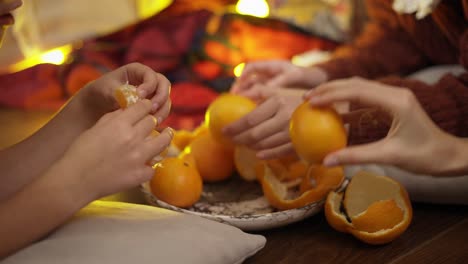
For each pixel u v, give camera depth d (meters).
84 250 0.72
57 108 1.69
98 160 0.72
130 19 2.17
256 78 1.14
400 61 1.30
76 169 0.72
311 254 0.84
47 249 0.73
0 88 1.77
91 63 1.74
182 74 1.69
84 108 0.87
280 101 0.88
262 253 0.84
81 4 2.17
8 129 1.52
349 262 0.82
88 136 0.73
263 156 0.88
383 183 0.87
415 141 0.74
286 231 0.89
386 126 0.95
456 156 0.75
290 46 1.80
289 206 0.88
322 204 0.88
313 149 0.79
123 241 0.74
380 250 0.84
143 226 0.77
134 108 0.75
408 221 0.84
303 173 0.94
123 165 0.73
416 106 0.73
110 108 0.86
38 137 0.86
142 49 1.73
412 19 1.22
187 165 0.91
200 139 1.00
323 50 1.82
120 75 0.85
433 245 0.85
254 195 0.96
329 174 0.88
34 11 2.08
